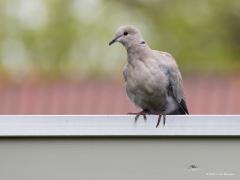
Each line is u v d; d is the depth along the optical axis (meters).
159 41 23.20
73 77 22.09
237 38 24.03
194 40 23.11
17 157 6.07
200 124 6.04
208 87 15.68
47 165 6.07
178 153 6.07
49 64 22.66
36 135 6.04
